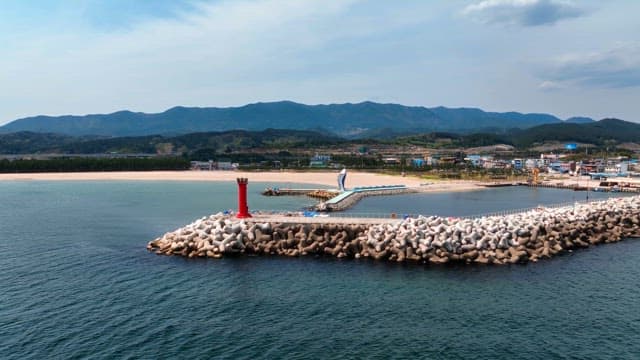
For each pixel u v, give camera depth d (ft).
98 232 256.32
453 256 188.44
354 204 406.62
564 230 226.38
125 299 149.69
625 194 535.60
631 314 140.15
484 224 208.64
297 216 237.04
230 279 168.45
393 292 155.63
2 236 245.04
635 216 280.72
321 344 120.67
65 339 122.21
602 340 124.06
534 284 164.45
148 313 138.72
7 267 185.16
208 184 613.93
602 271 180.96
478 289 158.81
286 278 169.17
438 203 420.36
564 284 164.96
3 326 129.59
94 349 116.98
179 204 389.39
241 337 123.95
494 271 177.78
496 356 115.65
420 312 140.05
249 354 115.34
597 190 583.58
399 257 189.26
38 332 126.11
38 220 299.17
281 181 653.71
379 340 122.93
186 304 145.59
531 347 120.06
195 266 184.24
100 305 144.77
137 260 194.18
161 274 174.70
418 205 402.93
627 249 219.20
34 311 140.05
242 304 145.48
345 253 194.90
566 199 464.24
